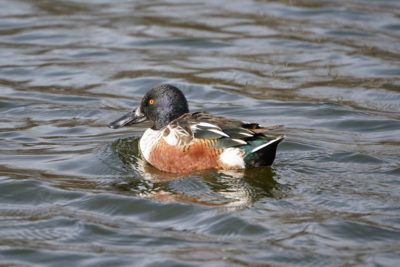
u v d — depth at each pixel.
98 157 14.77
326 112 17.36
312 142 15.45
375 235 11.30
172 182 13.45
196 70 19.98
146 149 14.48
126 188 13.29
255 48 21.44
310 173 13.65
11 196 12.99
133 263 10.67
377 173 13.66
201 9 24.53
